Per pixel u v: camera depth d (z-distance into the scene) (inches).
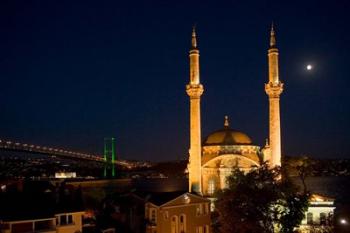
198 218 2933.1
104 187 6934.1
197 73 3467.0
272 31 3430.1
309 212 2765.7
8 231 2001.7
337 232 2723.9
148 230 2795.3
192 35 3543.3
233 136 3563.0
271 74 3341.5
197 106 3408.0
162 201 2802.7
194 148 3378.4
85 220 2704.2
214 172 3420.3
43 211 2165.4
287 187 2124.8
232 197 2132.1
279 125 3292.3
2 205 2215.8
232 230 2123.5
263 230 2082.9
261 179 2181.3
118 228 2869.1
